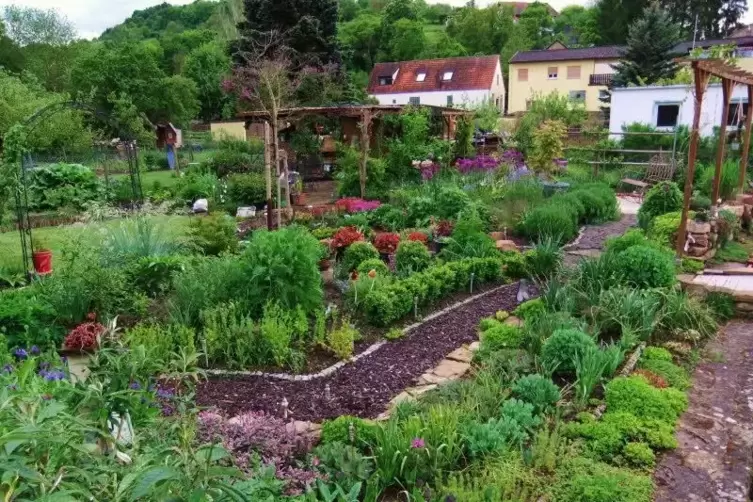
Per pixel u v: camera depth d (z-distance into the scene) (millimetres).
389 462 3410
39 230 12539
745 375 4879
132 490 1592
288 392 4734
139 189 14953
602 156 18984
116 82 34062
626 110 20328
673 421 4008
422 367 5227
